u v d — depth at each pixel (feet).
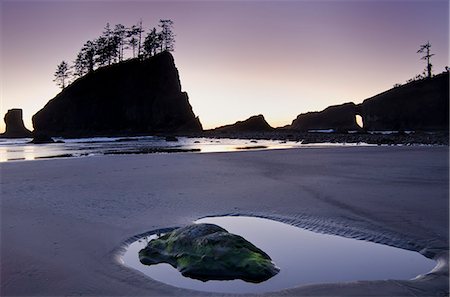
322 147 106.73
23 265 18.19
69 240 22.12
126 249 21.18
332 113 423.64
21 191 37.42
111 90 314.35
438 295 14.79
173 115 304.91
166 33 344.08
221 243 18.33
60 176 48.08
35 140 174.91
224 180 44.04
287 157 73.05
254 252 18.26
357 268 18.07
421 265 18.42
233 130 338.13
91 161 68.08
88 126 300.20
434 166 53.62
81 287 15.85
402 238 22.03
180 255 18.61
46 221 26.12
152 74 315.99
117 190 37.86
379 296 14.78
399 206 29.14
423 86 281.33
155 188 38.93
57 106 308.19
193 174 49.49
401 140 127.65
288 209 29.48
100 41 338.95
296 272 17.58
